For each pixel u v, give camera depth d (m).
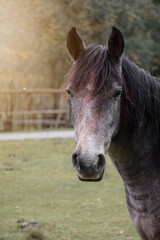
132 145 3.62
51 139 14.56
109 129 3.23
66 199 8.14
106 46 3.50
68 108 17.62
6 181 9.56
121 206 7.64
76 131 3.23
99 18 10.27
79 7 11.23
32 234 6.12
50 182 9.43
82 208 7.57
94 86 3.23
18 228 6.54
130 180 3.73
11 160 11.68
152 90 3.68
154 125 3.68
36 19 12.88
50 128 17.52
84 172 3.00
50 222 6.81
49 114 17.56
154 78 3.82
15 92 16.69
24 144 13.73
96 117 3.18
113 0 9.84
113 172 9.75
